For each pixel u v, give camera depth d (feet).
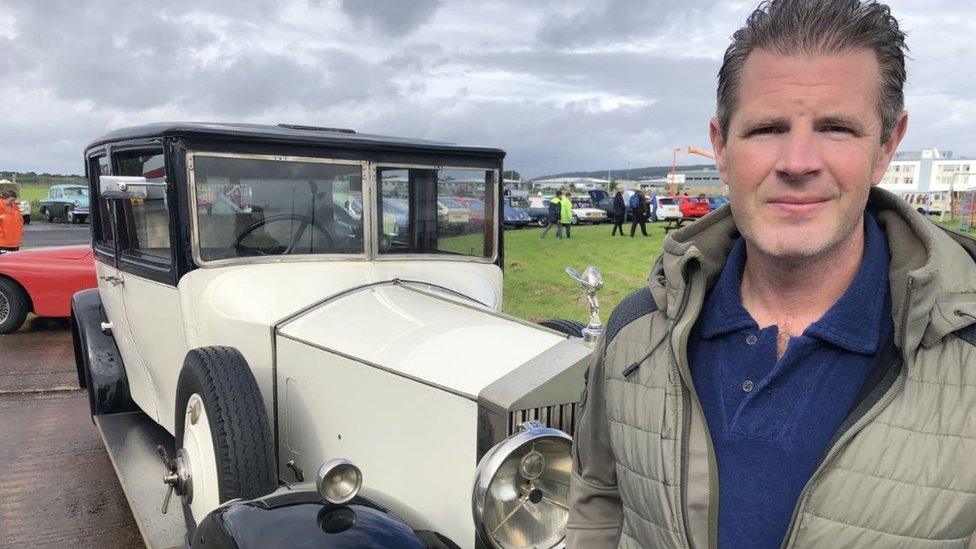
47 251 27.27
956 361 3.24
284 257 10.75
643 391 4.04
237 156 10.28
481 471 6.84
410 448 8.09
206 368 9.09
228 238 10.43
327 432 9.26
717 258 4.14
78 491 13.56
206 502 8.94
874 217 3.87
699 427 3.76
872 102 3.43
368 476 8.66
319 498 7.36
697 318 3.94
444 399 7.64
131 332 13.01
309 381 9.41
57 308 26.78
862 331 3.46
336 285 10.78
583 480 4.78
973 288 3.33
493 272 12.46
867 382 3.40
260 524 6.91
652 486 3.92
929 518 3.17
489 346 8.25
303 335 9.50
